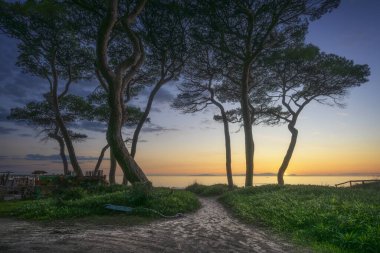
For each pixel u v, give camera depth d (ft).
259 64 106.32
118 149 64.44
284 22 87.45
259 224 39.47
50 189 80.18
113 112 65.00
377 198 50.47
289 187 76.48
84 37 93.91
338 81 106.01
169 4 79.71
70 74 107.96
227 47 90.89
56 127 127.34
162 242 28.94
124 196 53.06
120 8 81.30
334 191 64.54
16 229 35.14
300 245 28.40
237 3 79.36
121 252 24.95
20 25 91.76
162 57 94.32
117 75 65.36
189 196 65.46
